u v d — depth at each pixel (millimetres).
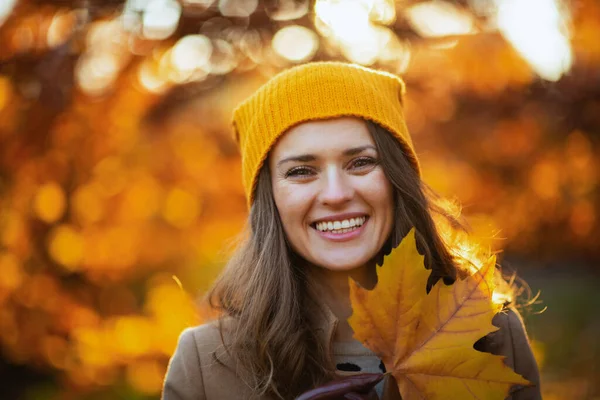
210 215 3568
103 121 3232
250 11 3180
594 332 5293
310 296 1830
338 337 1829
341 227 1732
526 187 3459
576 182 3422
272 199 1835
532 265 5715
